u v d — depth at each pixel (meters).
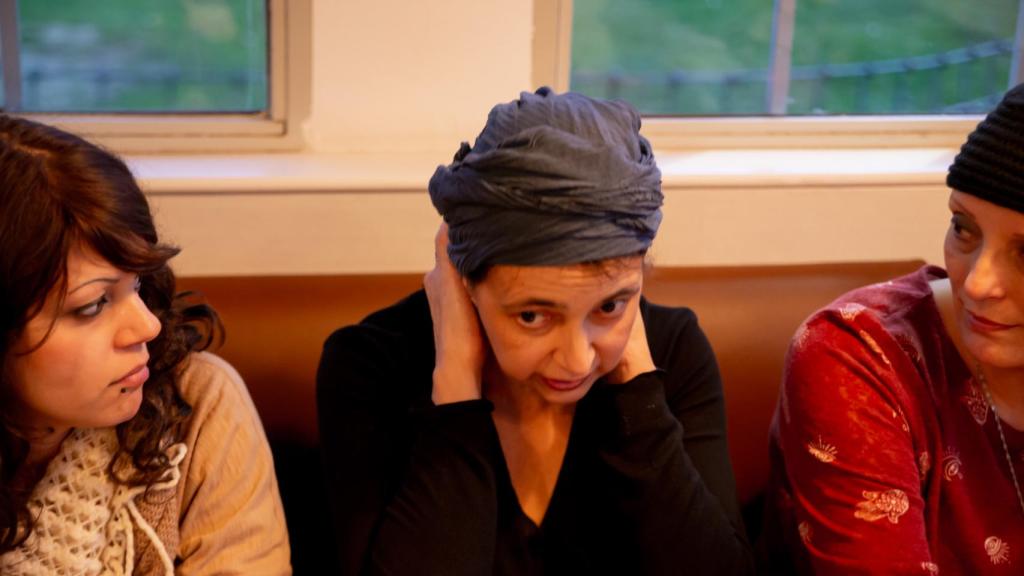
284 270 1.58
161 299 1.06
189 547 1.09
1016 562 1.19
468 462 1.11
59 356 0.91
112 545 1.04
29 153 0.89
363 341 1.21
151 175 1.53
